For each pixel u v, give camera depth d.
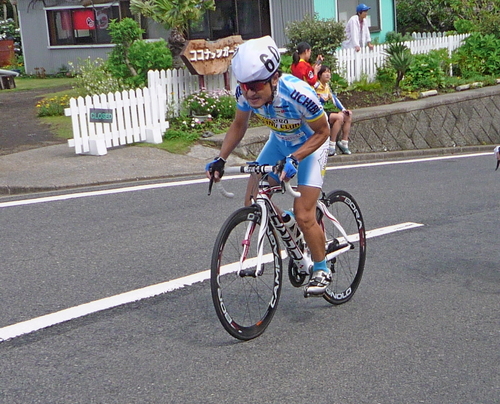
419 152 14.06
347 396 3.63
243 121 4.56
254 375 3.87
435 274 5.72
